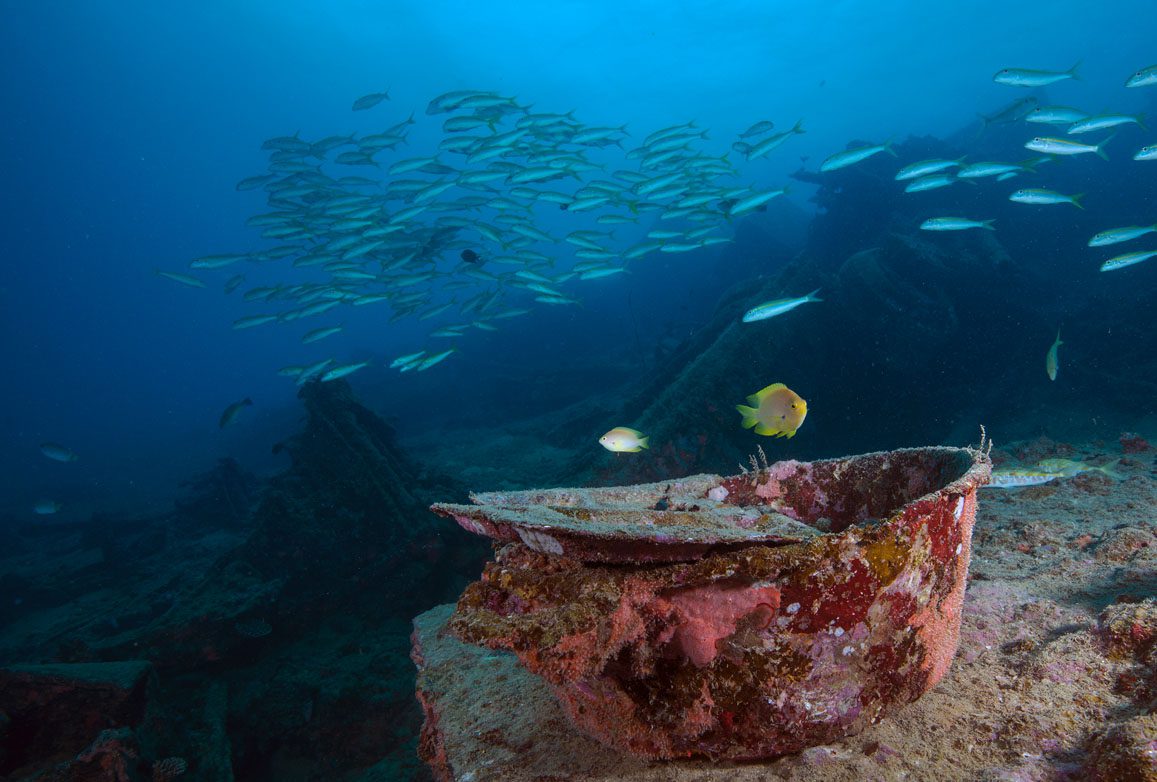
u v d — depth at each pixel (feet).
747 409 12.14
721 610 5.88
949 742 6.32
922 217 50.08
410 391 90.12
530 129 45.80
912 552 6.18
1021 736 6.18
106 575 41.39
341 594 26.78
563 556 6.05
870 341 33.63
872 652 6.24
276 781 20.63
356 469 29.68
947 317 34.04
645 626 5.97
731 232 104.01
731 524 7.72
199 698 21.89
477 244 50.88
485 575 6.57
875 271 33.99
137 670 19.08
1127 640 7.03
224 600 24.40
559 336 97.50
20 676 17.84
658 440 27.53
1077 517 12.82
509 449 53.88
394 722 20.89
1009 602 9.16
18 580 40.37
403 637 24.61
